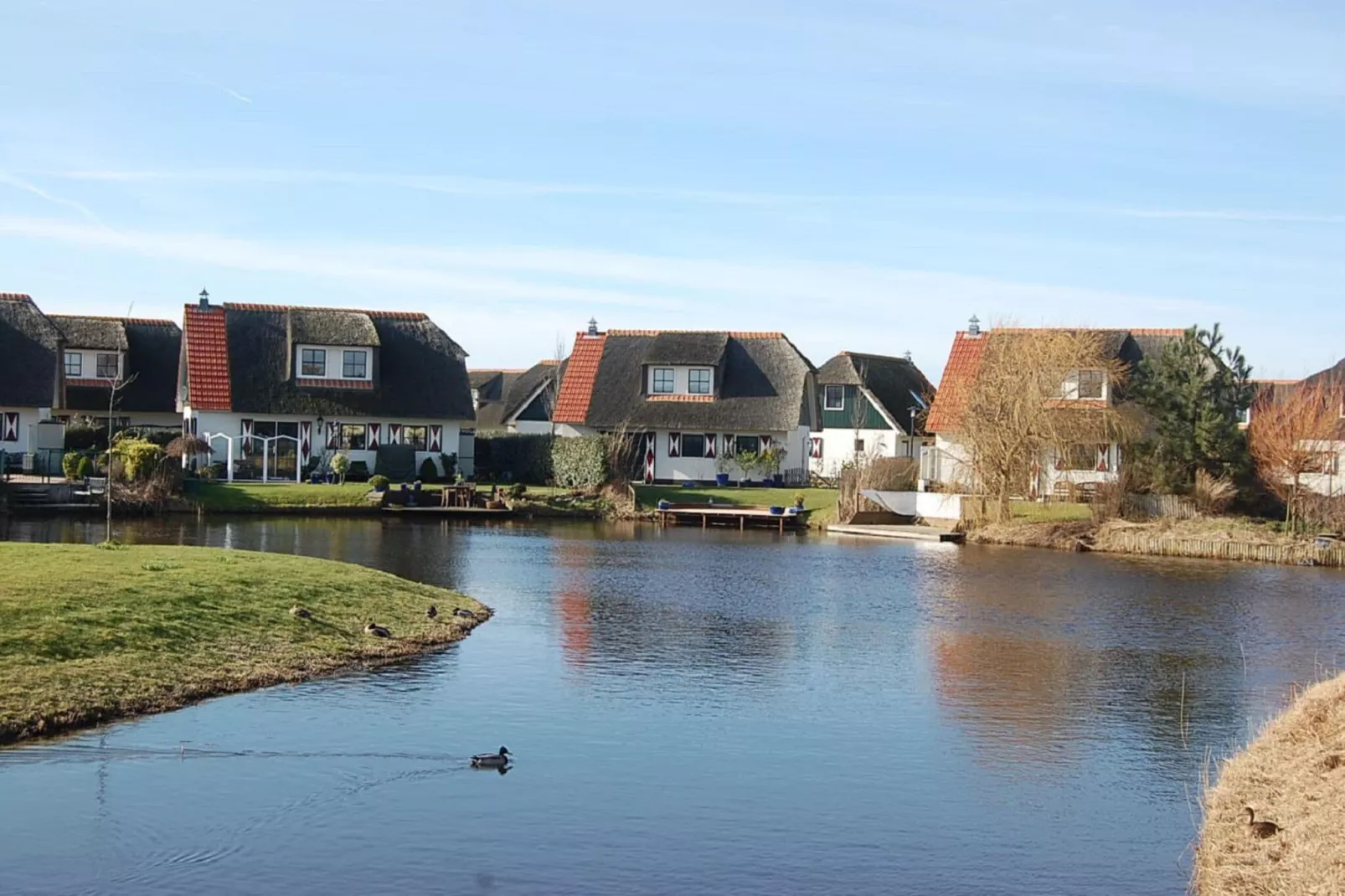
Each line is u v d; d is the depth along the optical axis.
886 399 86.50
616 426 79.12
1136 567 50.09
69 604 23.64
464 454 76.50
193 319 71.81
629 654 28.38
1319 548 53.22
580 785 18.89
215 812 17.03
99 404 77.62
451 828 16.92
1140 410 64.56
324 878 15.17
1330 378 76.00
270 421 70.38
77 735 19.69
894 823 17.83
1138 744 22.23
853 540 59.53
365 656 26.11
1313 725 20.30
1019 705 24.89
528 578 40.66
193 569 28.39
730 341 81.88
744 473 77.88
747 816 17.89
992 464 62.34
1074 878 16.03
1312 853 14.76
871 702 24.80
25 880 14.70
